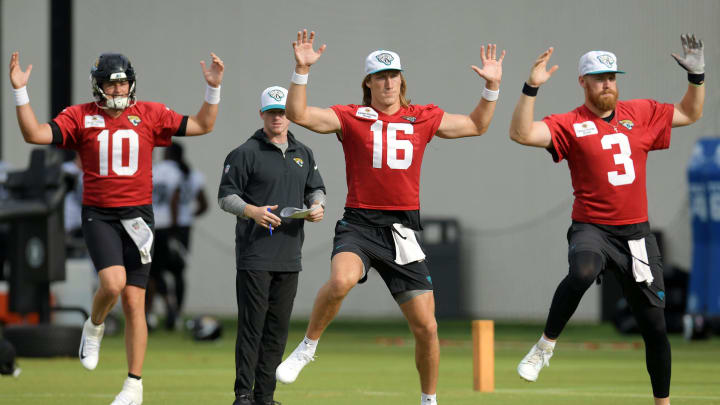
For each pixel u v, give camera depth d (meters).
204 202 54.56
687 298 56.44
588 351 45.28
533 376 21.34
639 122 21.94
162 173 52.41
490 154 72.25
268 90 23.17
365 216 20.55
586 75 21.81
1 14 78.38
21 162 77.12
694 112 22.23
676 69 66.56
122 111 22.33
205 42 77.69
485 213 72.25
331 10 75.69
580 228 21.67
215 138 77.00
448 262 70.69
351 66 75.38
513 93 71.50
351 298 73.25
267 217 22.06
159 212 52.31
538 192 71.19
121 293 22.30
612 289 65.50
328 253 74.62
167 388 28.58
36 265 37.12
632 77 67.31
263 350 23.20
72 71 74.12
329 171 75.06
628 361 39.69
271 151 23.17
